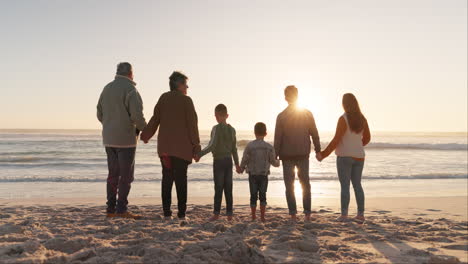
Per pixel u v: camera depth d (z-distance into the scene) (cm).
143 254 311
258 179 542
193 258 290
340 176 542
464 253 358
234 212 681
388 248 372
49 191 1156
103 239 367
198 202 902
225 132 535
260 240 367
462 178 1653
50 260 280
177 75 518
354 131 530
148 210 691
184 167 515
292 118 528
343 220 545
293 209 534
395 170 2033
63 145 3972
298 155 525
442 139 8694
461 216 727
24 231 395
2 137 6109
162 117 508
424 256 339
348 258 324
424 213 762
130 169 524
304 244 355
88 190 1188
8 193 1107
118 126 508
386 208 833
